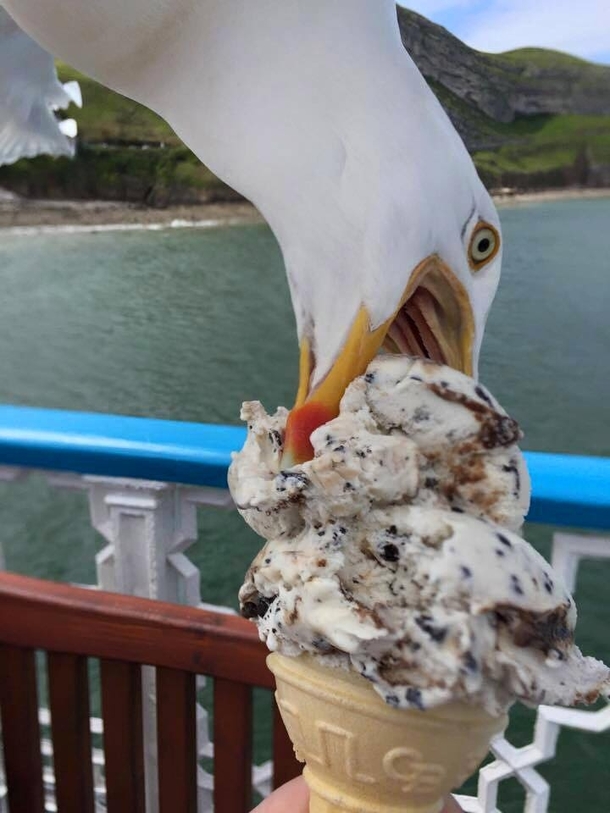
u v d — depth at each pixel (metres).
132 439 1.13
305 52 0.58
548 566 0.57
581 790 1.91
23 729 1.16
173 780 1.12
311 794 0.70
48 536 3.68
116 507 1.22
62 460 1.15
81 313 7.90
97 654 1.07
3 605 1.09
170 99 0.65
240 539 3.18
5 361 7.13
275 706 1.04
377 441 0.56
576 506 0.95
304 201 0.59
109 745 1.12
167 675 1.07
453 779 0.63
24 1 0.61
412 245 0.59
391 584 0.56
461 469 0.58
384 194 0.57
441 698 0.53
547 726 1.17
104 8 0.60
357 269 0.59
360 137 0.58
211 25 0.59
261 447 0.63
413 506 0.57
